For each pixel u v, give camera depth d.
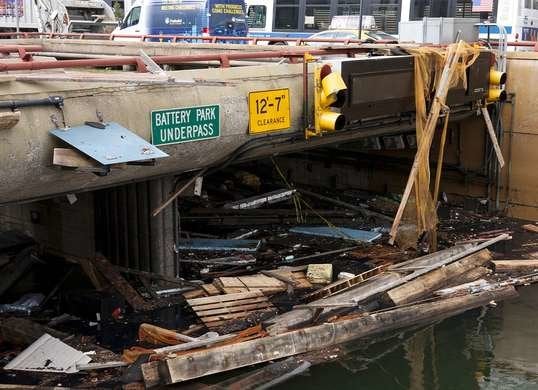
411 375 6.94
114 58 6.92
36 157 5.98
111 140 6.11
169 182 8.65
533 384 6.82
